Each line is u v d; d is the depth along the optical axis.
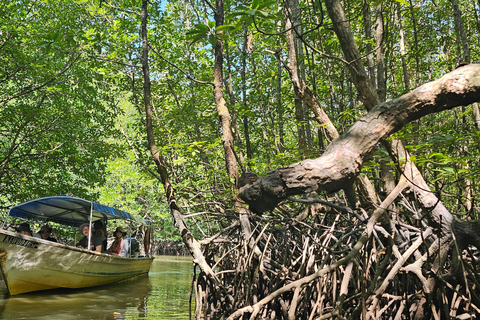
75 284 9.67
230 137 6.91
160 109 13.02
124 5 11.69
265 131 11.59
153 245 38.81
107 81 13.01
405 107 2.71
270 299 3.81
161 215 25.38
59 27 11.64
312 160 2.63
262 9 3.10
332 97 8.89
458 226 3.76
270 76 10.52
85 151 14.09
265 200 2.69
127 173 21.52
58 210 11.71
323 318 3.80
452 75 2.69
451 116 9.38
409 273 4.24
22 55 11.47
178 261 27.16
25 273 8.48
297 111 7.30
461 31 6.44
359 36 8.64
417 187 3.50
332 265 3.82
